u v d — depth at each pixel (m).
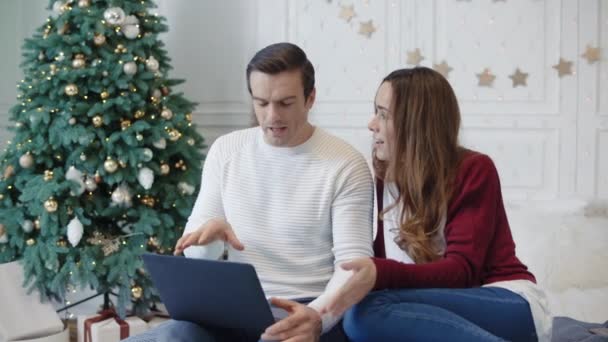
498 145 3.58
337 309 1.68
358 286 1.68
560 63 3.49
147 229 3.25
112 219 3.42
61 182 3.23
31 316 3.15
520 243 2.80
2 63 4.27
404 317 1.67
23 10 4.25
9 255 3.36
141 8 3.44
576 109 3.48
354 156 1.98
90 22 3.25
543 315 1.82
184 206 3.37
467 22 3.60
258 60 1.85
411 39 3.67
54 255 3.16
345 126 3.77
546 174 3.53
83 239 3.30
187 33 4.06
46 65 3.29
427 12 3.65
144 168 3.25
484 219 1.85
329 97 3.80
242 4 3.95
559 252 2.71
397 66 3.70
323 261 1.95
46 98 3.27
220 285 1.60
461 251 1.82
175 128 3.46
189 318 1.74
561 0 3.48
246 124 3.96
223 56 3.99
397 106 1.95
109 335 3.20
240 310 1.64
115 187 3.39
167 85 3.53
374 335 1.70
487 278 1.91
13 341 3.05
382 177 2.08
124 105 3.22
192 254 1.89
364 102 3.75
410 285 1.76
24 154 3.26
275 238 1.94
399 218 1.98
